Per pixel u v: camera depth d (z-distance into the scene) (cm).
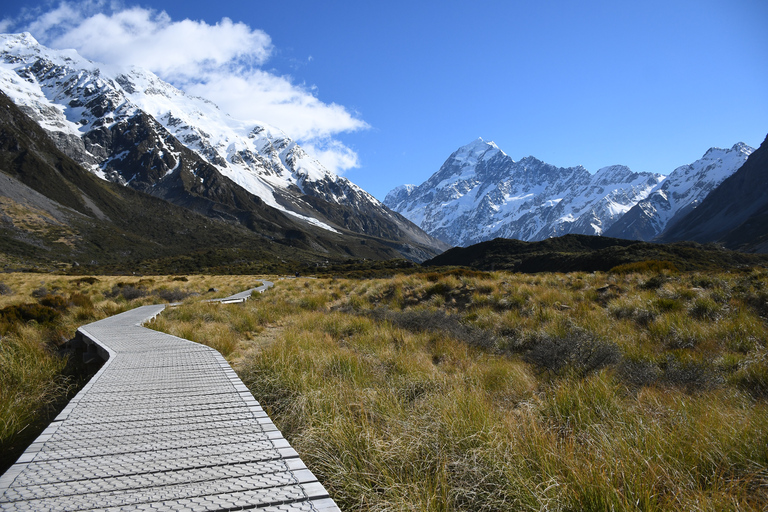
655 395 460
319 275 5572
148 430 323
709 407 397
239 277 4684
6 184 16638
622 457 294
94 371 729
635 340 791
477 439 333
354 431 353
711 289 1127
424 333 1009
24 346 724
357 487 287
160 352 669
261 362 639
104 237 15938
